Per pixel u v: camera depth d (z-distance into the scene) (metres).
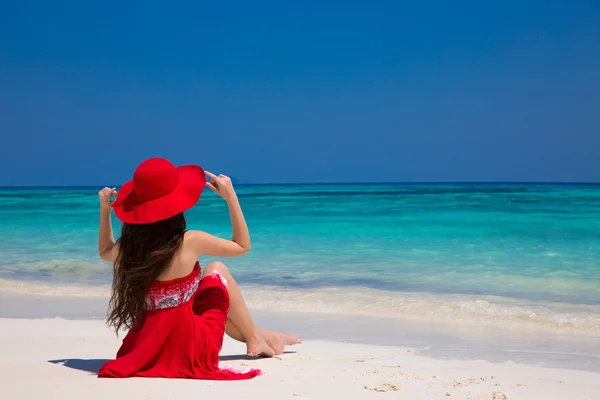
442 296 7.80
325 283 8.92
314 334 5.91
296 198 40.97
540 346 5.36
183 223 3.51
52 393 3.00
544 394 3.43
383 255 11.95
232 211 3.58
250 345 4.39
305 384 3.46
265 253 12.36
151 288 3.46
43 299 7.79
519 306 7.14
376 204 30.78
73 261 11.15
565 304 7.26
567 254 11.79
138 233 3.39
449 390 3.40
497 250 12.49
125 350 3.61
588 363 4.73
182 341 3.48
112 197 3.53
